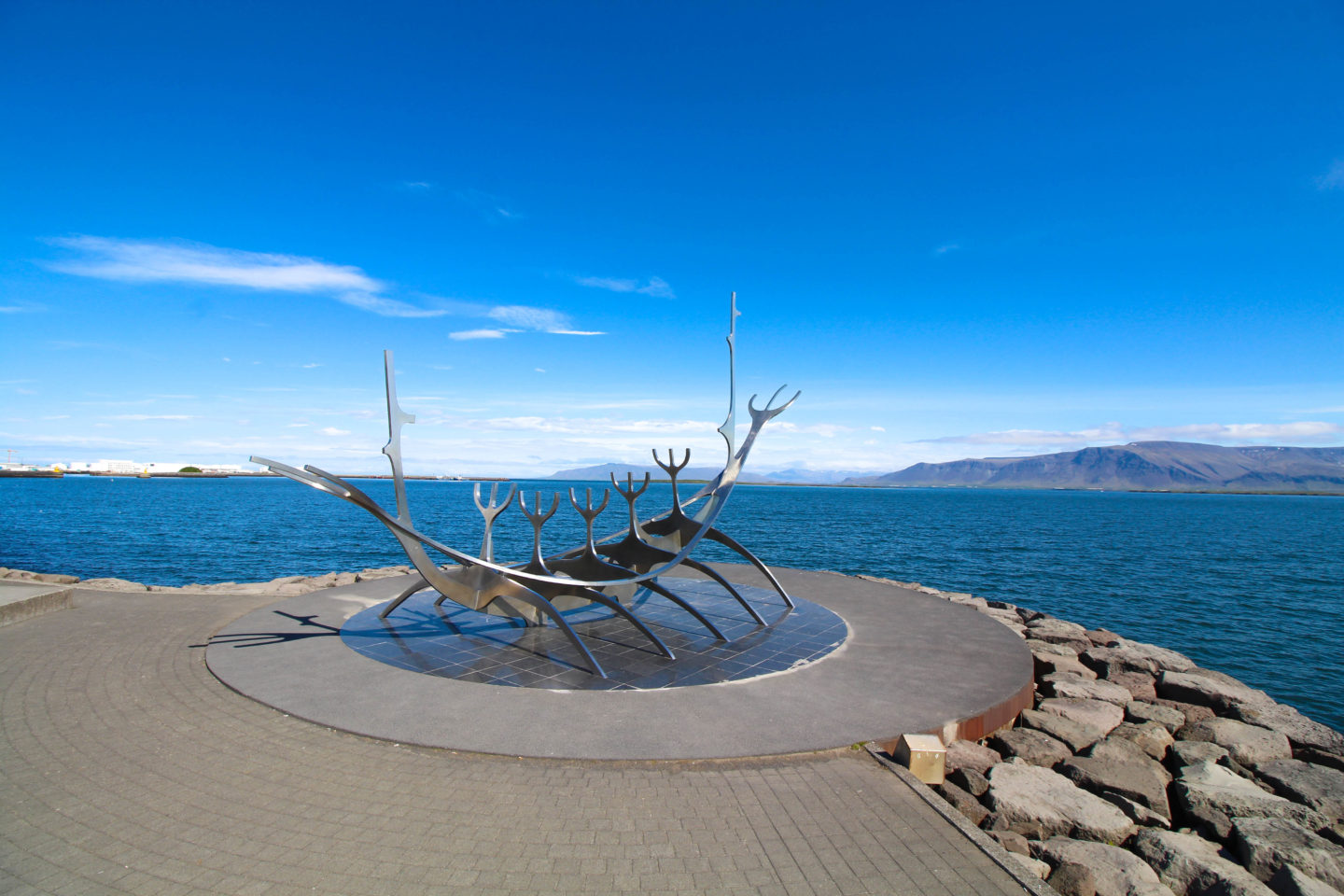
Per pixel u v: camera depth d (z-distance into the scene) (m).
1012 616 16.77
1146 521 83.75
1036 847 6.43
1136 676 12.09
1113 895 5.74
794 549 43.59
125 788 6.46
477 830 5.77
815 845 5.64
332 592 15.95
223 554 36.03
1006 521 78.06
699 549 42.06
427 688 9.29
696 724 8.09
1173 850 6.40
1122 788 7.64
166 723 8.06
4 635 12.03
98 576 28.92
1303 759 9.44
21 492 113.50
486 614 13.77
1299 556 44.66
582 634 12.59
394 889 4.94
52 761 7.04
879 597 16.12
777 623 13.45
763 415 15.88
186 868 5.17
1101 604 27.33
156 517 59.06
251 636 11.98
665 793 6.48
